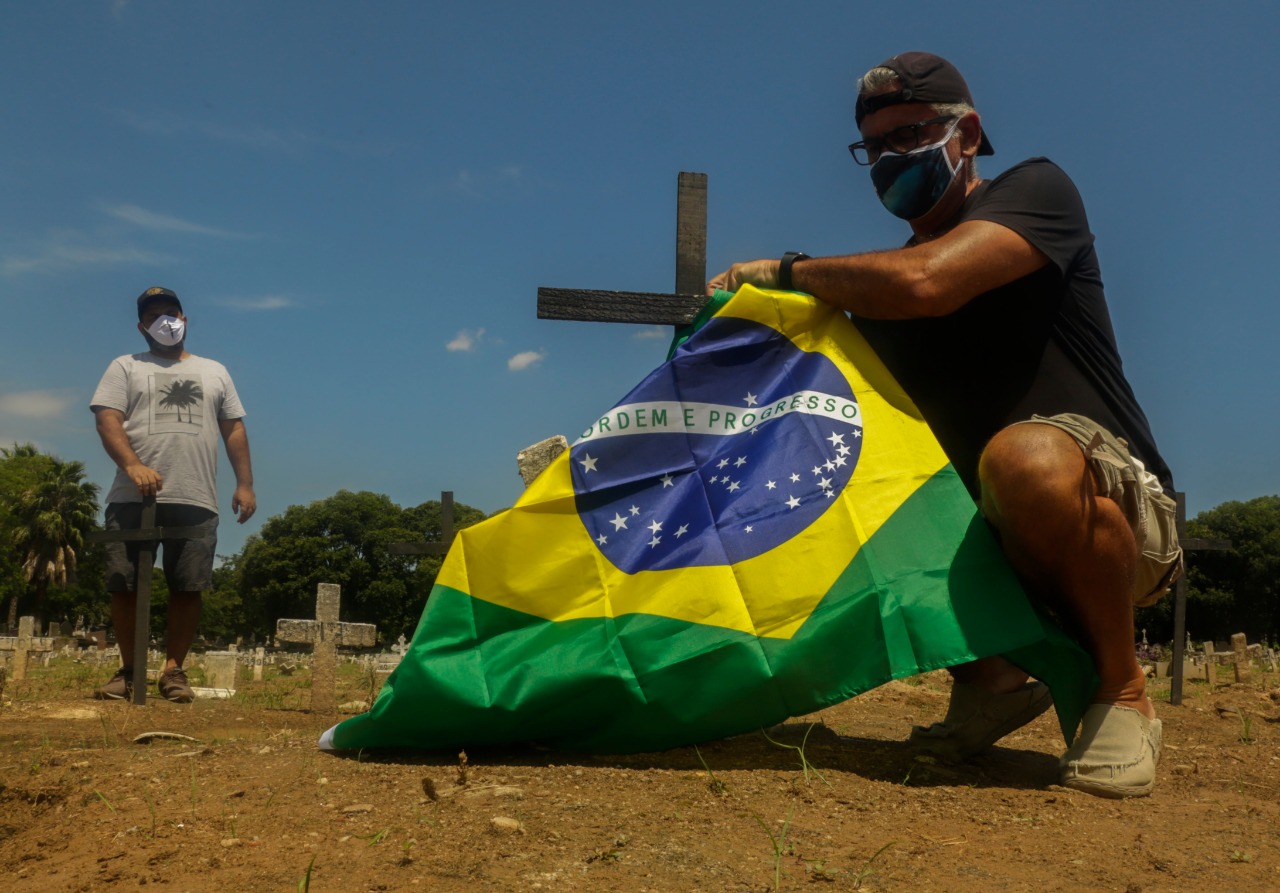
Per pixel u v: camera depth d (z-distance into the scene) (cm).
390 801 289
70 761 358
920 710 638
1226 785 354
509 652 343
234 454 776
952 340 370
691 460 365
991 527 348
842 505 353
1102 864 248
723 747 387
